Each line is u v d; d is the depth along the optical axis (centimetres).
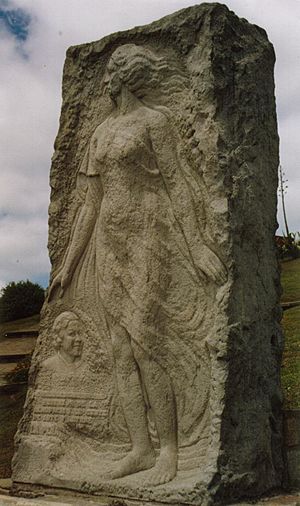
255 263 471
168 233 474
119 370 483
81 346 511
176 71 482
